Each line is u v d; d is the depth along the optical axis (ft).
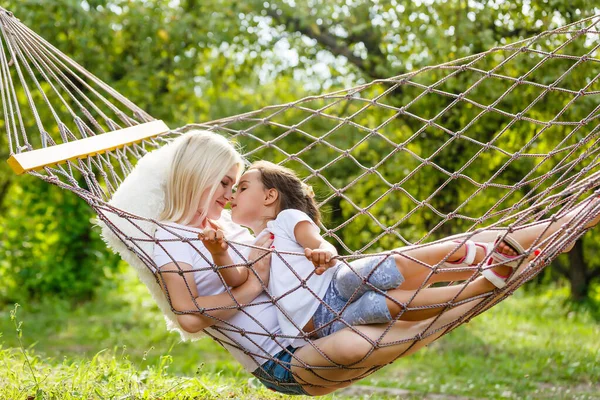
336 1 32.27
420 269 10.07
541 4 24.86
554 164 26.68
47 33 30.27
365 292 9.90
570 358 24.52
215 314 10.11
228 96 39.55
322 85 35.45
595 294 47.11
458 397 19.54
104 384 13.69
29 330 31.45
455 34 26.32
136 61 33.35
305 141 34.22
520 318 37.09
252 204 11.04
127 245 10.11
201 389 14.15
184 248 10.37
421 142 28.17
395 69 29.09
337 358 9.78
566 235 9.91
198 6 33.88
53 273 39.11
